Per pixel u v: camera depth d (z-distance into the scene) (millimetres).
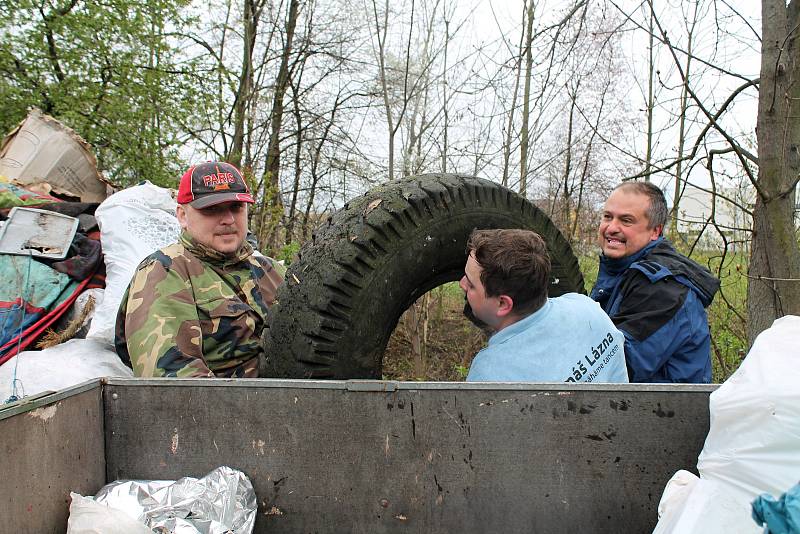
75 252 3129
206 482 1356
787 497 917
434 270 2172
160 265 2236
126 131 8250
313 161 12594
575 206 8891
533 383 1374
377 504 1409
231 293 2346
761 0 2986
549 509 1392
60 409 1275
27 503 1182
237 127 10367
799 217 3674
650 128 8406
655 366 2189
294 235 11148
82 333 2893
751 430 1110
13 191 3531
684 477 1276
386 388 1386
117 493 1321
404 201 2080
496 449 1386
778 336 1235
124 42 8188
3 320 2766
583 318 1775
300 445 1406
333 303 1896
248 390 1405
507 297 1737
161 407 1420
